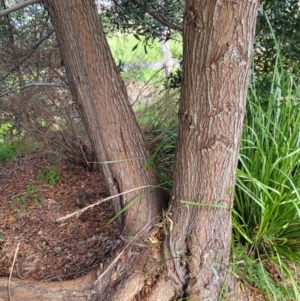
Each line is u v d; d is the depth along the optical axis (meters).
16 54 2.85
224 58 1.09
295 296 1.45
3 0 2.73
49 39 2.82
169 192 1.73
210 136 1.25
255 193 1.58
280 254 1.65
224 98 1.17
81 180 2.96
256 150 1.60
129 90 3.29
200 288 1.48
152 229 1.59
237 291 1.56
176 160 1.41
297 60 2.02
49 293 1.66
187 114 1.26
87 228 2.22
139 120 2.59
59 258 1.99
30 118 3.05
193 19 1.10
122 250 1.54
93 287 1.63
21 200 2.68
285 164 1.51
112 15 2.69
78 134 2.95
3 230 2.31
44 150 3.34
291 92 1.82
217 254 1.48
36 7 2.88
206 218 1.41
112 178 1.63
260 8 1.91
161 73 3.35
